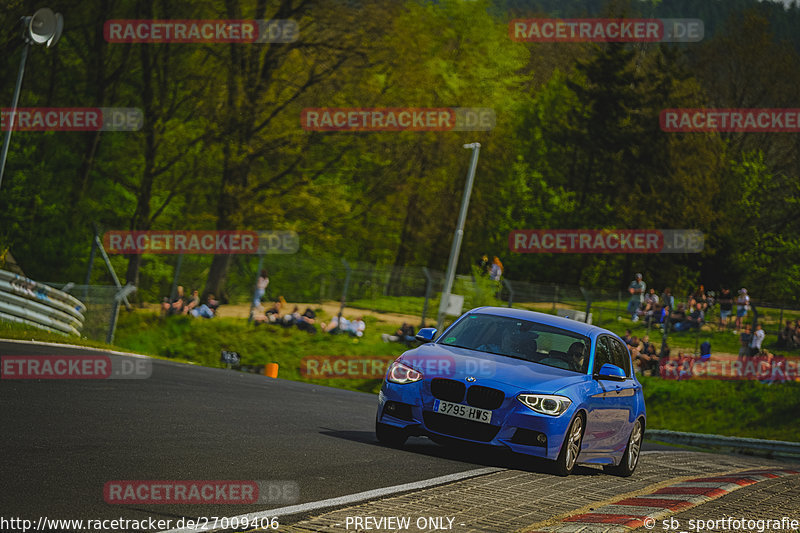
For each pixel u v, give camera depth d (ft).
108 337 379.76
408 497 93.61
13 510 70.44
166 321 440.86
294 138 569.64
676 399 423.64
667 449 234.58
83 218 579.48
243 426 135.03
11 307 289.53
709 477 139.44
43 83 588.50
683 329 502.79
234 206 553.64
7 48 549.54
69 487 80.53
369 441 136.56
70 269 574.56
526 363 133.28
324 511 83.41
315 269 502.38
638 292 519.19
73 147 591.78
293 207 572.10
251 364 422.00
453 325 144.05
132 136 605.73
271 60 570.46
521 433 123.95
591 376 134.72
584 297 528.63
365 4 571.28
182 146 594.24
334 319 449.89
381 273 497.46
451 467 120.26
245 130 563.89
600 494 111.24
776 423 397.19
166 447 107.04
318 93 585.22
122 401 146.30
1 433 102.89
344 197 595.88
